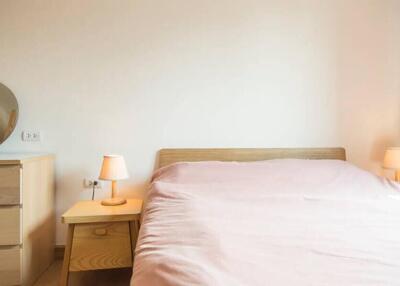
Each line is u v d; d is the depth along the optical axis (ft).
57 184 8.09
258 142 8.56
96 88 8.09
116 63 8.12
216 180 6.99
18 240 6.27
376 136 8.80
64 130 8.06
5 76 7.88
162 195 6.23
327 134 8.77
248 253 3.51
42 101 7.98
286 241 3.92
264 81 8.54
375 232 4.32
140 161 8.27
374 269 3.13
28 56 7.90
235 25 8.41
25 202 6.47
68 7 7.95
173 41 8.25
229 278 2.92
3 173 6.18
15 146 7.98
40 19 7.89
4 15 7.81
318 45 8.68
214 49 8.37
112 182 7.50
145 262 3.59
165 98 8.28
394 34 8.87
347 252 3.57
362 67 8.82
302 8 8.61
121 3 8.09
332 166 7.57
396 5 8.85
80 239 6.36
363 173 7.43
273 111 8.59
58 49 7.97
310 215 5.15
